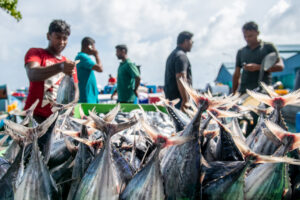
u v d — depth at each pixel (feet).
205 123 4.24
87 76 16.72
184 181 3.28
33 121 4.13
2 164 3.80
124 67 19.43
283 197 3.47
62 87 8.32
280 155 3.29
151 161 3.10
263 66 13.80
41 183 3.09
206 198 3.36
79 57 16.49
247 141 4.52
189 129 3.49
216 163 3.73
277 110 4.04
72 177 3.62
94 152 3.63
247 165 3.22
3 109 19.75
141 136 4.58
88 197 3.02
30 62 9.77
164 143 3.06
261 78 13.84
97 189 3.03
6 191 3.09
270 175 3.33
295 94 3.95
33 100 10.08
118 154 3.51
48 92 10.02
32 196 3.02
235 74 17.58
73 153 4.03
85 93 16.74
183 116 4.85
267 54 14.82
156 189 3.05
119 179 3.33
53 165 4.00
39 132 3.23
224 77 130.93
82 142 3.71
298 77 41.06
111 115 3.23
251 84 15.20
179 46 15.17
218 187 3.33
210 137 4.30
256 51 15.11
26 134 3.18
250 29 14.80
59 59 11.17
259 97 4.15
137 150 4.36
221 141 4.13
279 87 82.53
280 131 3.29
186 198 3.25
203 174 3.42
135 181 3.12
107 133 3.18
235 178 3.27
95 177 3.07
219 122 3.60
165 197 3.17
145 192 3.03
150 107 12.31
